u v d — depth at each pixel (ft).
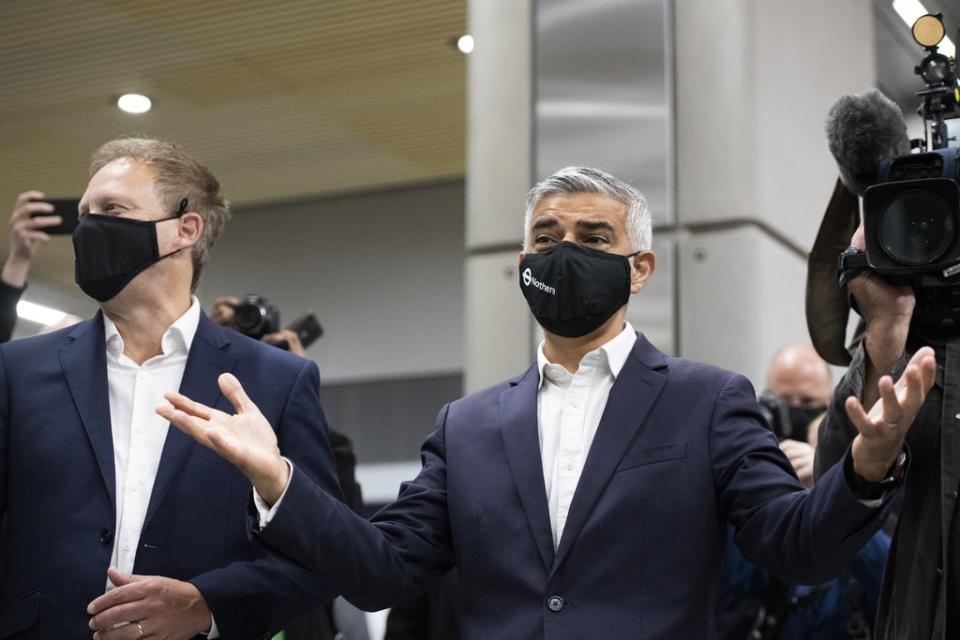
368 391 36.19
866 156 7.21
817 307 7.85
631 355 7.95
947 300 7.01
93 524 8.02
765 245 13.76
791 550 6.72
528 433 7.80
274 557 8.13
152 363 8.56
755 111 13.80
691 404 7.68
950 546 6.66
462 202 35.83
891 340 6.91
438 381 35.45
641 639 7.13
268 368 8.72
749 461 7.35
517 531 7.52
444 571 7.99
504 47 14.71
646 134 13.99
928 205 6.71
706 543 7.37
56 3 25.22
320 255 37.14
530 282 7.90
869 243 6.78
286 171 34.55
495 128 14.60
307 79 28.30
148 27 26.07
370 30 25.93
